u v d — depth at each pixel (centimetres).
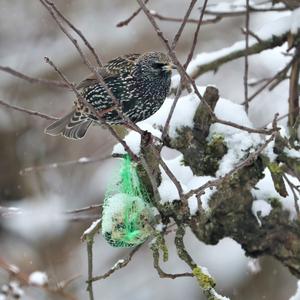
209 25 1892
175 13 1948
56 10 778
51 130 1125
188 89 910
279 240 993
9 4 1906
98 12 1936
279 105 1630
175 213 905
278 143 940
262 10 1162
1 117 1806
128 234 910
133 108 1073
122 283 1897
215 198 941
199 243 1905
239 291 1820
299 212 929
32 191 1748
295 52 1123
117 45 1906
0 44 1891
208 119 971
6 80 1841
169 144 973
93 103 1077
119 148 956
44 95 1848
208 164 967
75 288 1733
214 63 1168
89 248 945
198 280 867
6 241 1677
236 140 972
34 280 1140
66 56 1886
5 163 1772
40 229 1677
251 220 988
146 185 931
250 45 1156
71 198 1748
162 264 1909
